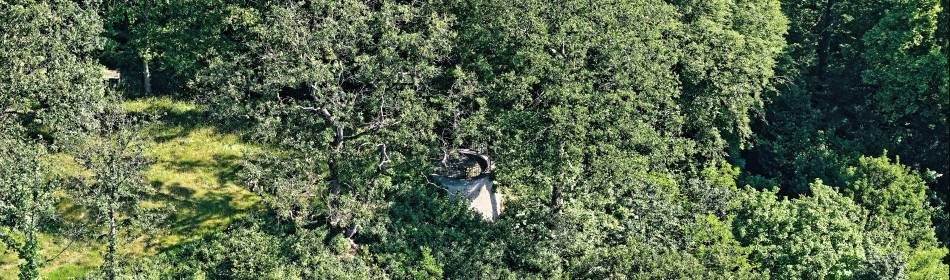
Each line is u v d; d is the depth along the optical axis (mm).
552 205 38375
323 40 32906
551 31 37406
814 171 51375
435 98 35406
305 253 32938
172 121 43594
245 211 37844
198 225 36656
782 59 56188
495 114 36156
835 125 58781
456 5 38406
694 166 45094
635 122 36500
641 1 39938
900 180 46906
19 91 34344
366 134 34781
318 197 35562
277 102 36781
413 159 34844
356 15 34344
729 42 45469
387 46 34531
